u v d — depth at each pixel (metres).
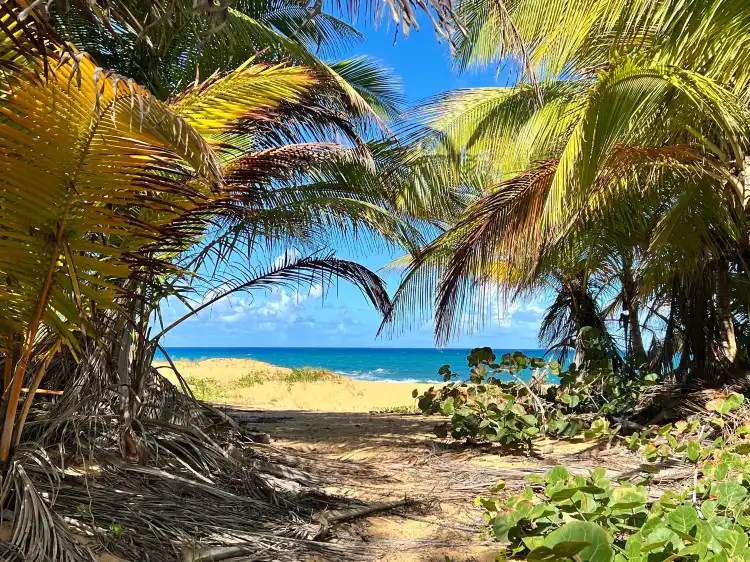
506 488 4.32
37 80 2.24
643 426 6.25
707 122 5.93
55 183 2.42
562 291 10.34
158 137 2.01
